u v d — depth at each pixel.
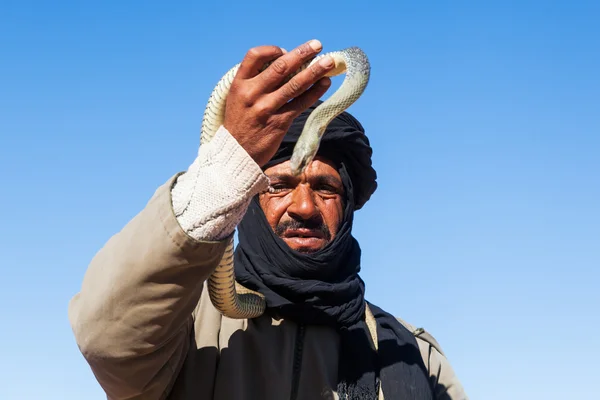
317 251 1.04
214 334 0.97
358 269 1.08
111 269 0.78
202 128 0.89
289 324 1.00
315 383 0.97
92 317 0.79
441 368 1.11
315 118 0.92
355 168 1.11
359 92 0.91
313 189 1.07
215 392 0.93
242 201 0.76
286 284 0.99
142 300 0.77
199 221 0.75
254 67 0.77
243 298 0.96
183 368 0.94
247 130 0.77
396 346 1.03
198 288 0.79
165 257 0.75
